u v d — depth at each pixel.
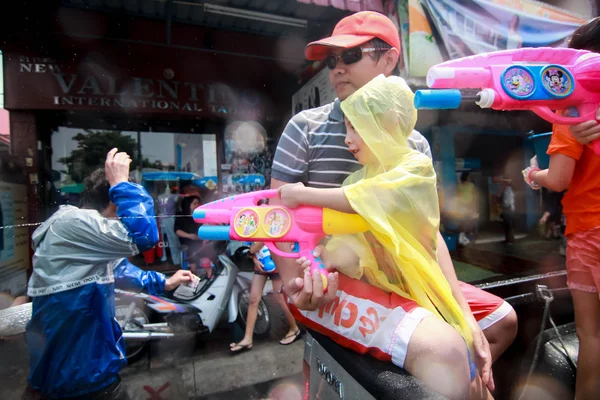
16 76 3.71
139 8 3.56
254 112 4.62
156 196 4.69
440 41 3.39
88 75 3.92
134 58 4.04
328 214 0.94
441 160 6.51
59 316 1.50
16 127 3.82
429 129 6.52
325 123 1.34
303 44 4.38
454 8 3.42
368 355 1.03
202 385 2.77
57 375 1.53
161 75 4.17
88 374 1.54
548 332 1.72
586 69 0.91
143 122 4.59
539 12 3.83
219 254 3.60
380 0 3.18
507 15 3.69
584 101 0.94
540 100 0.90
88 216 1.50
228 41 4.19
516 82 0.88
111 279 1.62
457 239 6.71
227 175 4.88
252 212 1.00
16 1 3.38
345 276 1.15
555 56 0.98
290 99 4.75
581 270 1.39
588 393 1.40
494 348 1.44
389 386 0.88
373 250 1.10
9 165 3.80
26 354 2.54
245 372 2.94
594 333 1.39
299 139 1.35
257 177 4.95
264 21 3.69
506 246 7.08
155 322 3.13
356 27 1.32
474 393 1.06
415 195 0.93
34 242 1.59
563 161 1.34
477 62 0.93
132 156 4.60
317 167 1.34
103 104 3.99
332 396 1.16
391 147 1.00
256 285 3.33
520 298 1.76
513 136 7.29
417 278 1.03
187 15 3.72
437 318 0.98
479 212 8.02
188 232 4.09
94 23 3.71
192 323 3.20
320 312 1.16
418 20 3.29
